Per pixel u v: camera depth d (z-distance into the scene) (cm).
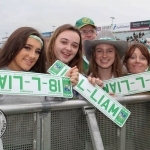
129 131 176
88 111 153
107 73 252
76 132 156
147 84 192
